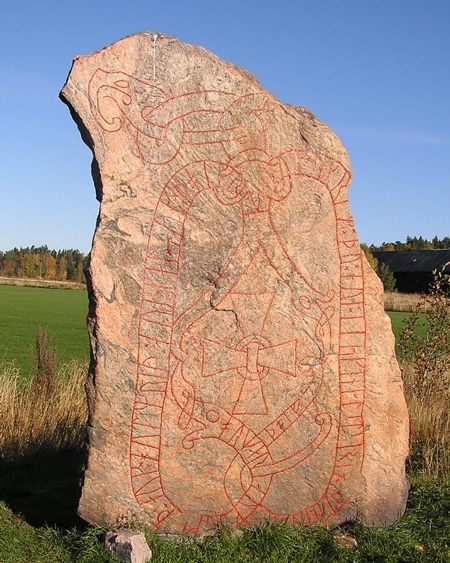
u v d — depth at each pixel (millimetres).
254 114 3887
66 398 5801
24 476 4871
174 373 3734
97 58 3676
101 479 3652
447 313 6527
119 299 3656
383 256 40562
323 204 3994
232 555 3557
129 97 3707
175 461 3744
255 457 3867
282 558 3561
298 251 3945
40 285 44656
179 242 3758
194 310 3770
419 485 4715
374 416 4055
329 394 3982
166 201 3744
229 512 3826
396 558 3592
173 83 3766
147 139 3727
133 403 3674
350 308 4027
